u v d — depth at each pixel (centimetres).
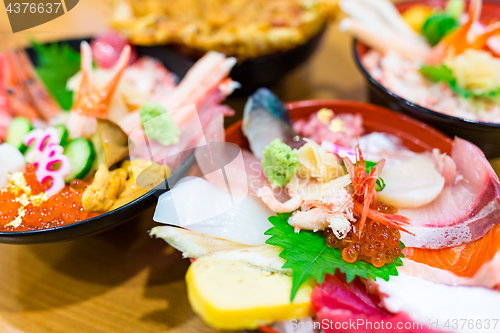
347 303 27
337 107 36
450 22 40
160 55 40
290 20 40
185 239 29
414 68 40
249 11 42
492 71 37
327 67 46
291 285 27
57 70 38
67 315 30
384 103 38
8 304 31
